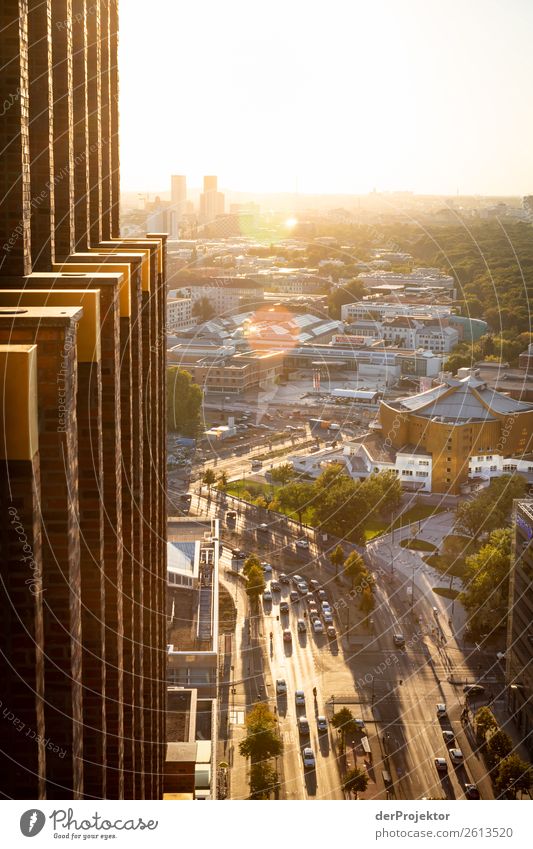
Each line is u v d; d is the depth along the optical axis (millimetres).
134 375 71938
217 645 161000
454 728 152375
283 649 181500
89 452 49312
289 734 150875
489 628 182750
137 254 70438
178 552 190500
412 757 144000
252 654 179125
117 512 54906
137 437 73188
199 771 116438
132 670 71812
